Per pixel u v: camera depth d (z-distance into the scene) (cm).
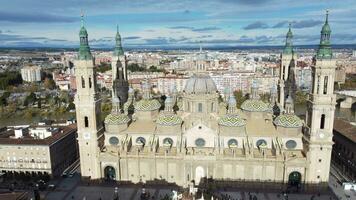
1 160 15512
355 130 16238
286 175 13062
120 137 14450
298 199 12569
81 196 13088
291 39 16125
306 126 13375
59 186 14112
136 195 13025
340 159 16275
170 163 13562
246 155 13112
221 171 13362
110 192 13325
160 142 14250
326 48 12131
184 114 14775
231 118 13875
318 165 12938
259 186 13338
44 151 14975
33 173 15300
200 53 14788
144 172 13800
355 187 13300
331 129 12644
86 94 13375
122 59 17025
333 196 12825
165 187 13625
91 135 13662
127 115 15650
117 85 17138
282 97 16525
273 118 15450
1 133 17288
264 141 13800
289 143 13762
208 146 13900
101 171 13950
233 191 13125
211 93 14312
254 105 15262
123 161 13762
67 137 16750
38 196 12206
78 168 16412
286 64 16225
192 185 12625
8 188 14050
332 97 12362
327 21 11962
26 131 17388
